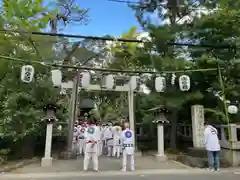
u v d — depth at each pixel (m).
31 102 11.80
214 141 9.30
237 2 11.55
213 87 12.39
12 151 12.05
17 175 8.30
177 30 12.40
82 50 13.22
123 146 9.27
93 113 24.00
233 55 11.63
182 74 11.95
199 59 11.48
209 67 11.73
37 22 13.16
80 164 10.53
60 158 12.12
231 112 11.06
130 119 13.86
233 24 11.30
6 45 11.57
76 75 13.11
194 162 10.16
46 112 10.68
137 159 12.16
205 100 13.03
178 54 12.95
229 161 10.42
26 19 12.64
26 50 11.84
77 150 13.94
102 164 10.69
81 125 14.40
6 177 7.97
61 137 16.31
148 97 13.31
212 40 11.94
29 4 12.84
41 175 8.30
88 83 12.27
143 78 14.21
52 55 11.81
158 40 12.27
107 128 13.55
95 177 7.98
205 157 10.52
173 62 12.12
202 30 11.91
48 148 10.38
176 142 14.21
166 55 12.79
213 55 11.94
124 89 14.02
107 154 13.77
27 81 9.20
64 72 12.97
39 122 11.97
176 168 9.77
